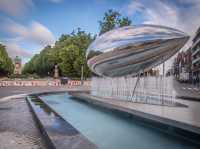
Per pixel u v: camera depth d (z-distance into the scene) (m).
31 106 9.27
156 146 4.79
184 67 66.00
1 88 28.27
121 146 4.79
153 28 10.42
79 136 4.57
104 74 13.41
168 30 10.04
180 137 5.28
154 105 9.17
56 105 12.26
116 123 7.19
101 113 9.42
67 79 45.59
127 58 11.16
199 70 57.44
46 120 6.17
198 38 57.91
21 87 31.59
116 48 11.29
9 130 6.06
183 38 9.78
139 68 11.50
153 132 5.96
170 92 11.67
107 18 33.34
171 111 7.47
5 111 9.20
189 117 6.24
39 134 5.66
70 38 57.97
